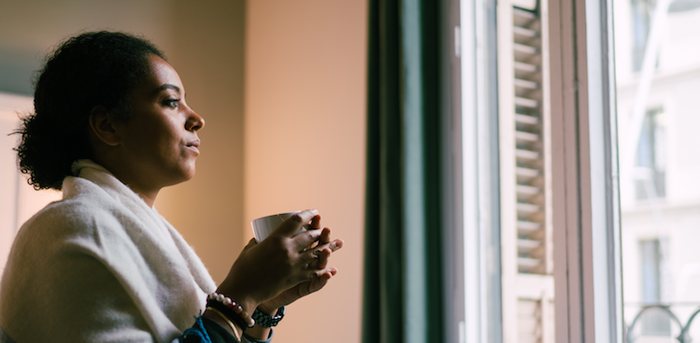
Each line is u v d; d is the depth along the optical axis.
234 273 0.74
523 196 2.01
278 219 0.82
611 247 1.48
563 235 1.53
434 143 1.76
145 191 0.85
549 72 1.60
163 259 0.75
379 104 1.80
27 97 2.34
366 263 1.74
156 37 2.70
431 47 1.79
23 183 2.27
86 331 0.67
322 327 2.27
